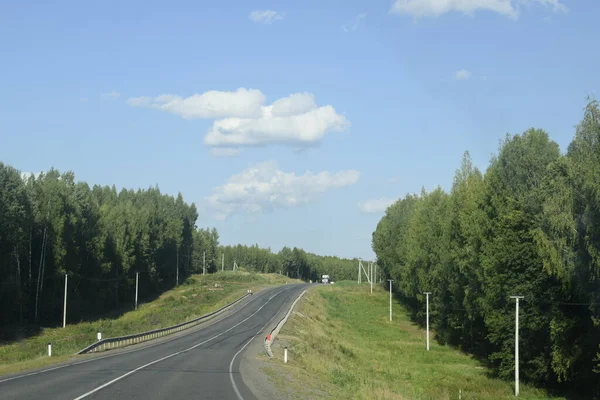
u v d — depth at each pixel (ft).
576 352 119.14
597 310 106.63
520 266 137.39
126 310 323.37
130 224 363.56
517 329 128.36
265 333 187.52
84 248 295.28
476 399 119.75
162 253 461.78
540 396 125.90
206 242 596.70
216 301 346.54
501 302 146.41
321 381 100.01
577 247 111.04
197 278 513.04
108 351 131.03
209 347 144.66
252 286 444.96
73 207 281.33
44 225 257.34
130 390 68.49
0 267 223.30
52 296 259.80
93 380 77.87
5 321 229.04
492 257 146.10
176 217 500.74
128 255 356.38
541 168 151.64
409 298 306.55
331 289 401.29
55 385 71.97
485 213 159.02
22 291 240.94
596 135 111.34
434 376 149.18
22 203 234.58
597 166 103.71
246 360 115.65
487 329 171.42
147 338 164.25
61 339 197.16
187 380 80.94
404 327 271.08
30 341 194.80
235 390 72.18
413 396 112.68
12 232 223.30
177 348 141.49
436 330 240.73
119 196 508.94
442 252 202.49
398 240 339.98
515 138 161.17
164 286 443.73
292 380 90.63
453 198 199.52
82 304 296.10
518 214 139.03
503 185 158.71
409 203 357.00
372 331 252.62
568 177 113.19
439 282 219.41
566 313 125.49
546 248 118.21
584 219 104.53
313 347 159.84
